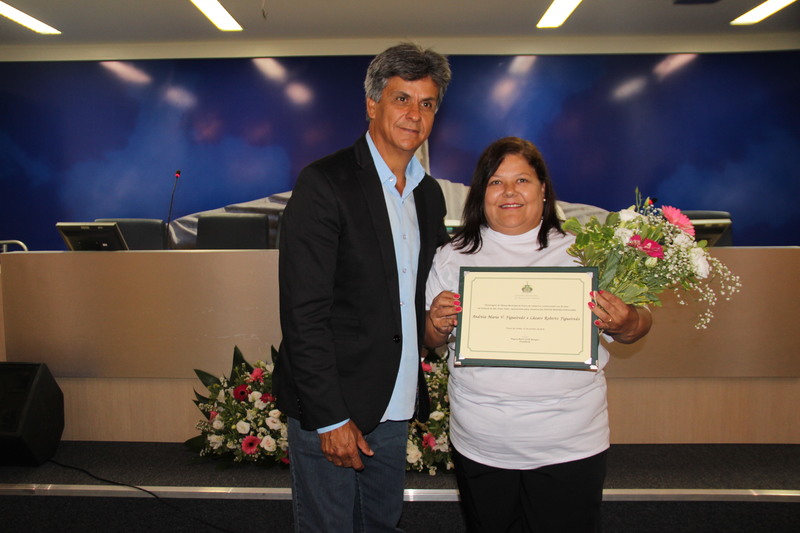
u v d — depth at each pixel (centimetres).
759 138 641
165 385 275
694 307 253
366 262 136
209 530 210
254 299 261
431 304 142
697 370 256
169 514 221
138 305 264
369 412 137
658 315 254
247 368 260
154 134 652
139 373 266
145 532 209
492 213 142
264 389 252
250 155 651
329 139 647
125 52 644
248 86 646
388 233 139
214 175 653
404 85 138
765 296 253
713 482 233
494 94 642
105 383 276
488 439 132
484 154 145
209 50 641
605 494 223
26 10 543
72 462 258
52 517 219
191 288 262
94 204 657
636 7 546
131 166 654
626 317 125
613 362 257
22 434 244
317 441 143
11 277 266
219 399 251
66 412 278
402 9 546
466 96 642
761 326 254
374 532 163
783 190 644
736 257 252
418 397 159
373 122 146
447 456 242
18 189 657
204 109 648
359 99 642
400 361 142
